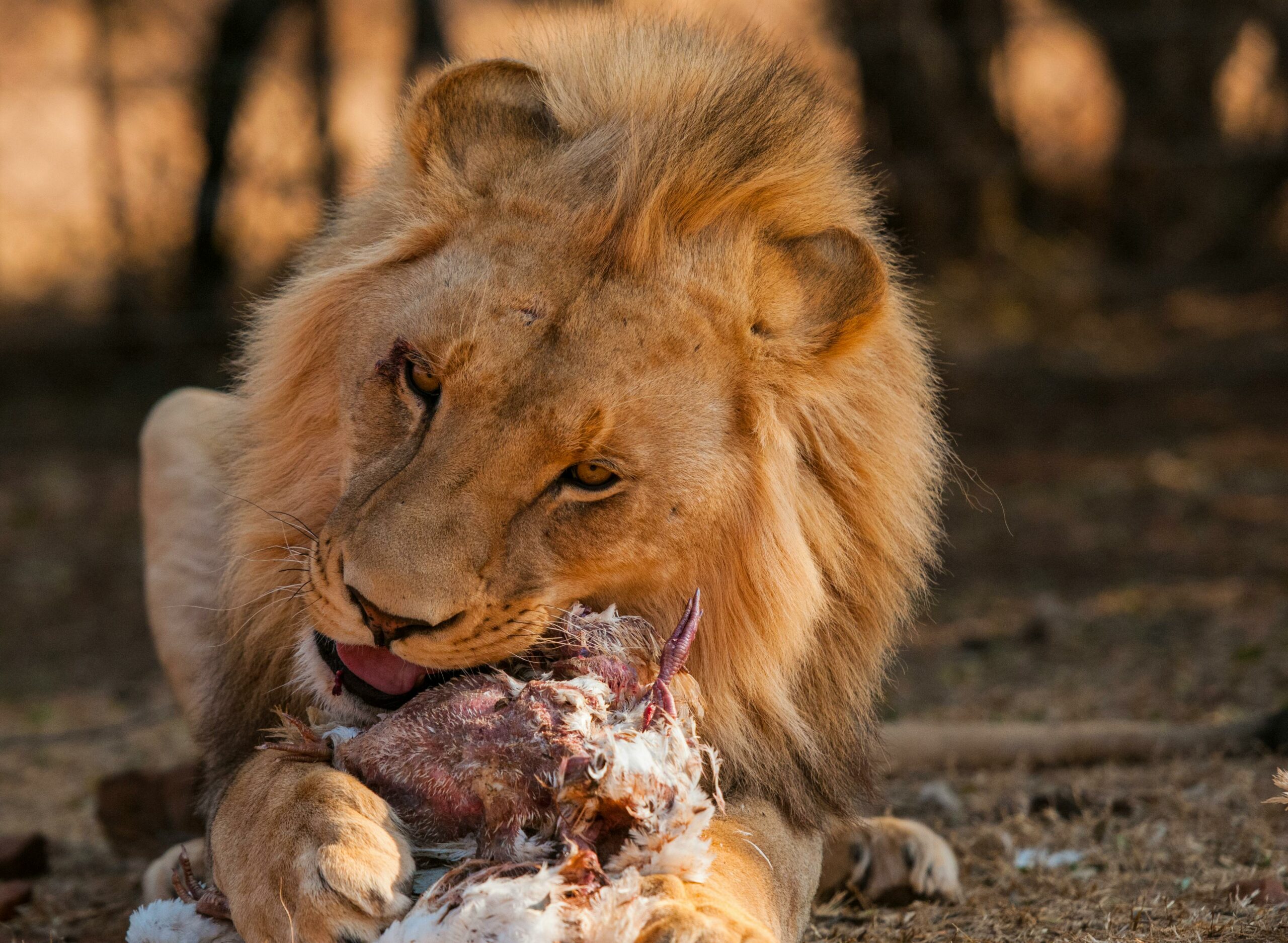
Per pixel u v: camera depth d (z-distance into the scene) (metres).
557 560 4.88
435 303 4.99
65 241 24.84
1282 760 8.31
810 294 5.31
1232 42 23.70
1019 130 25.48
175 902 5.00
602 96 5.39
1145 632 12.17
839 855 6.47
